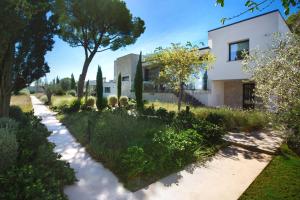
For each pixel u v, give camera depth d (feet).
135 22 51.75
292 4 8.46
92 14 45.11
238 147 20.04
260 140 21.27
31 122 26.37
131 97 76.43
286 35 21.22
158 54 35.47
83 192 11.82
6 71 25.66
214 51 45.14
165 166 14.75
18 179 9.85
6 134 13.38
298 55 15.71
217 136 20.43
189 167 15.31
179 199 11.11
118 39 52.06
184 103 48.70
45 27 28.76
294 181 12.81
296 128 13.24
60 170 13.24
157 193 11.72
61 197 10.37
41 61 30.48
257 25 38.09
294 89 14.25
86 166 15.62
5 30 18.17
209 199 11.12
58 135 26.14
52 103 69.77
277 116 15.34
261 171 14.48
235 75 41.34
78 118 34.27
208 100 47.21
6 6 16.24
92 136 21.12
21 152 14.33
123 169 14.34
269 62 19.53
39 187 9.48
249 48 39.27
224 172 14.44
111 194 11.60
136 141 17.28
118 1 45.60
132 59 77.41
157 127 22.75
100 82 52.37
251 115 28.30
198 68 34.86
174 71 34.40
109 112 30.30
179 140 17.42
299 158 16.33
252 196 11.34
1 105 25.53
